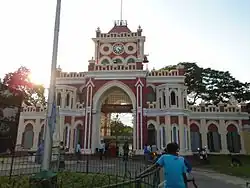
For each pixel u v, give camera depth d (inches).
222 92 2079.2
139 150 1289.4
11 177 498.9
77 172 641.0
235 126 1539.1
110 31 1705.2
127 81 1414.9
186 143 1326.3
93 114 1385.3
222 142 1504.7
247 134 1507.1
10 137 646.5
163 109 1370.6
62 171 616.1
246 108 1569.9
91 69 1455.5
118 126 2480.3
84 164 919.7
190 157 1299.2
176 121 1343.5
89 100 1411.2
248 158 1379.2
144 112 1360.7
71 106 1465.3
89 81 1437.0
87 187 448.1
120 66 1443.2
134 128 1342.3
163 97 1405.0
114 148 1365.7
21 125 1536.7
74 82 1553.9
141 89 1390.3
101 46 1638.8
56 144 888.3
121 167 848.9
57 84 1545.3
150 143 1359.5
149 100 1473.9
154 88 1483.8
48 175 333.7
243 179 772.0
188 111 1419.8
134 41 1621.6
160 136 1341.0
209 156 1425.9
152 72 1518.2
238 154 1476.4
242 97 2012.8
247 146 1488.7
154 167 258.4
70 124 1419.8
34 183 325.1
